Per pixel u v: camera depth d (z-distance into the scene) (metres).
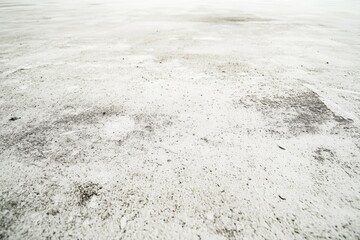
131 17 12.07
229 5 18.22
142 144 2.67
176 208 1.92
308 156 2.50
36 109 3.39
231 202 1.98
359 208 1.94
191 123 3.07
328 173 2.29
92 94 3.84
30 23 10.31
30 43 6.96
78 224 1.79
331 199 2.02
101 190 2.09
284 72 4.79
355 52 6.20
